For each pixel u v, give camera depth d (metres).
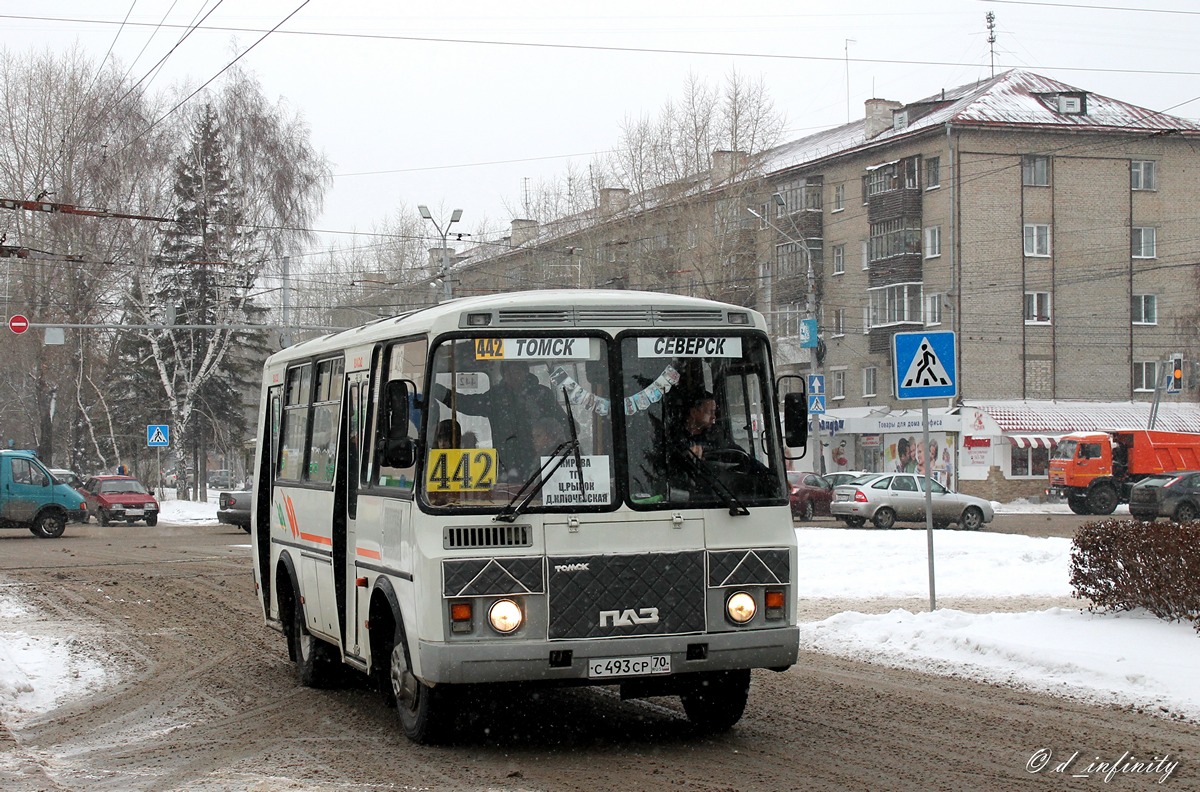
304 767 7.99
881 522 36.72
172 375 55.34
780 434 8.60
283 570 12.23
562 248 50.59
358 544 9.48
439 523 7.86
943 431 51.16
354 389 9.92
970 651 12.13
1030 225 52.84
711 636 8.08
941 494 36.97
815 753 8.23
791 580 8.35
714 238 46.84
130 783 7.68
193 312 50.00
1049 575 19.58
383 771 7.81
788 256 58.78
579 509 7.99
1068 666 10.98
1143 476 45.28
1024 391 52.44
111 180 45.50
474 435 8.02
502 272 58.69
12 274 49.50
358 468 9.60
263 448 13.33
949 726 9.08
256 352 60.59
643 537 8.07
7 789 7.44
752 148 47.53
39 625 16.06
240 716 10.07
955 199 51.81
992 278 52.19
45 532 36.12
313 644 11.20
